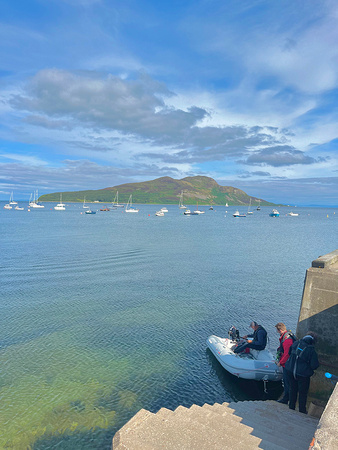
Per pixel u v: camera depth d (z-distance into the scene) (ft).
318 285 22.52
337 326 21.89
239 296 72.08
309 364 21.39
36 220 357.41
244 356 39.78
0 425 28.81
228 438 14.34
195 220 455.63
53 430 28.43
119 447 13.23
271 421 20.06
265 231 283.79
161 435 13.98
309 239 213.46
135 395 34.19
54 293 70.54
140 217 492.95
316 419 20.61
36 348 44.11
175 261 114.73
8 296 67.46
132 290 74.84
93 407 31.81
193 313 60.29
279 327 25.57
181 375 38.47
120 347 45.39
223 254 134.92
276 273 97.81
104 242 160.56
